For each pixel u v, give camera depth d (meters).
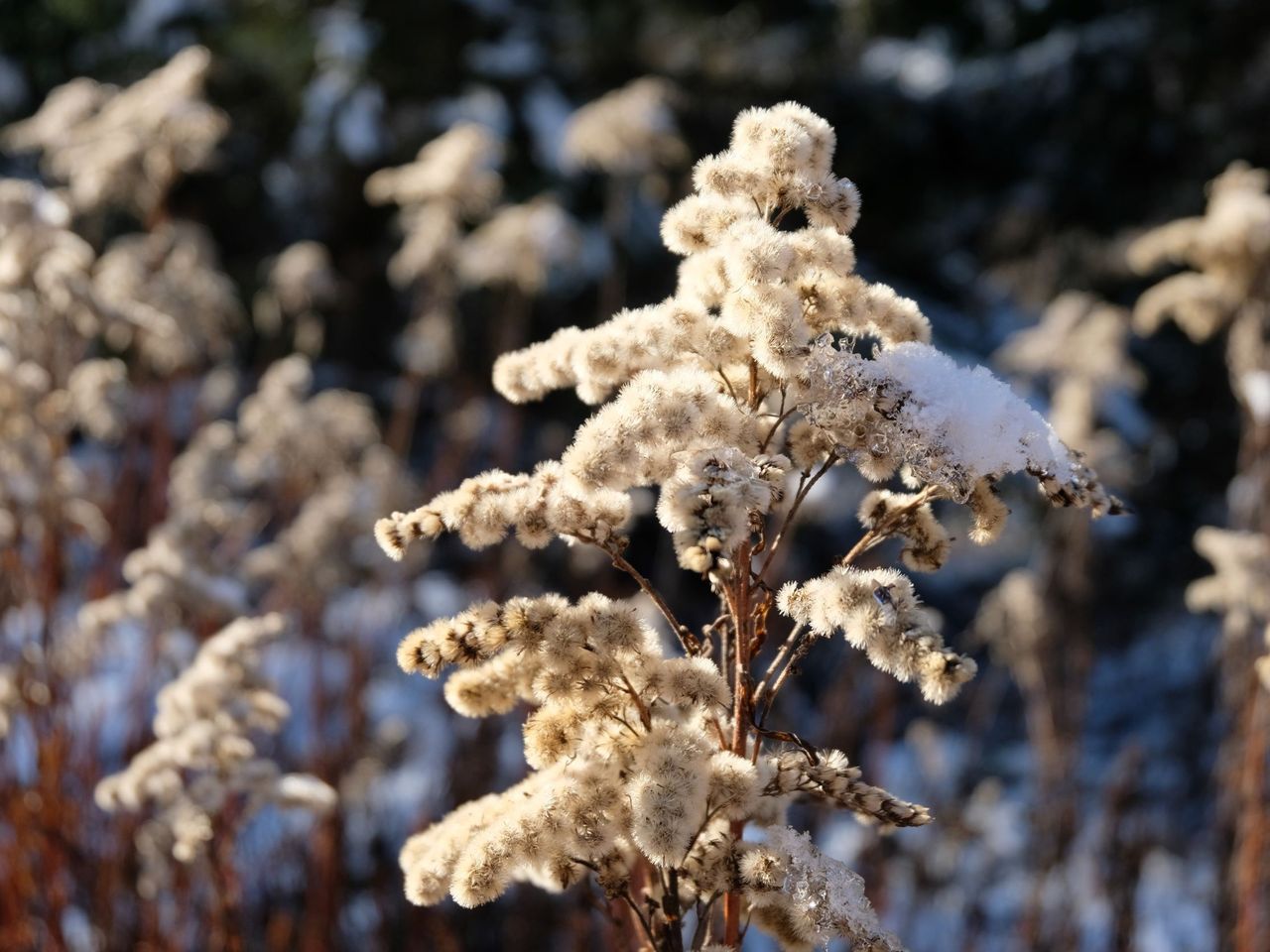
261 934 3.65
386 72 8.49
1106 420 8.33
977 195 9.79
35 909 3.24
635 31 8.97
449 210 5.93
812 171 1.39
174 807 2.47
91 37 8.84
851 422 1.31
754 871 1.33
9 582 3.58
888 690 4.67
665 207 8.34
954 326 9.38
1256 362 4.47
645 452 1.23
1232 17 8.76
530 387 1.45
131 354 5.91
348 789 4.09
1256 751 3.55
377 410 8.45
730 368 1.45
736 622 1.39
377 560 5.00
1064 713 5.37
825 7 9.85
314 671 4.65
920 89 9.51
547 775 1.38
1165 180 9.26
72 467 3.68
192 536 3.87
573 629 1.31
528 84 8.54
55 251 3.64
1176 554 8.71
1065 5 9.52
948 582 8.36
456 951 3.76
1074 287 9.28
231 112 8.52
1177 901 4.68
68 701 3.60
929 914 4.47
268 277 8.31
